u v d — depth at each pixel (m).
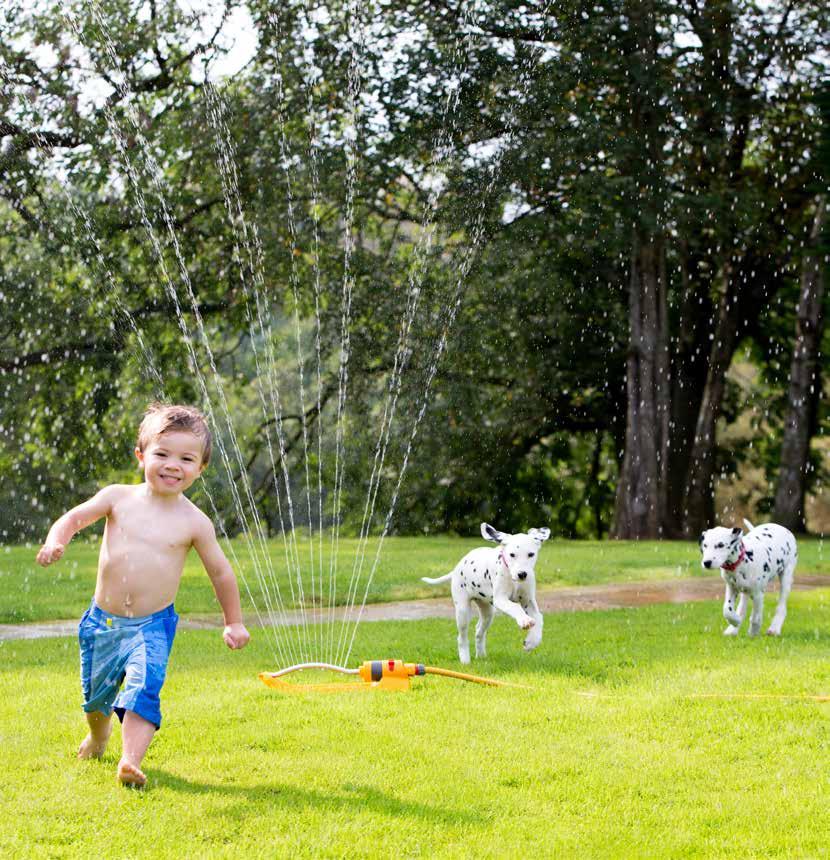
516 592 6.51
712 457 22.39
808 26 20.58
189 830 3.60
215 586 4.39
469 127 20.16
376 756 4.47
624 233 20.08
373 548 16.64
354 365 21.38
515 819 3.76
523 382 23.19
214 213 20.50
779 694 5.55
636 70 19.52
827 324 24.88
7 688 5.80
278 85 19.89
